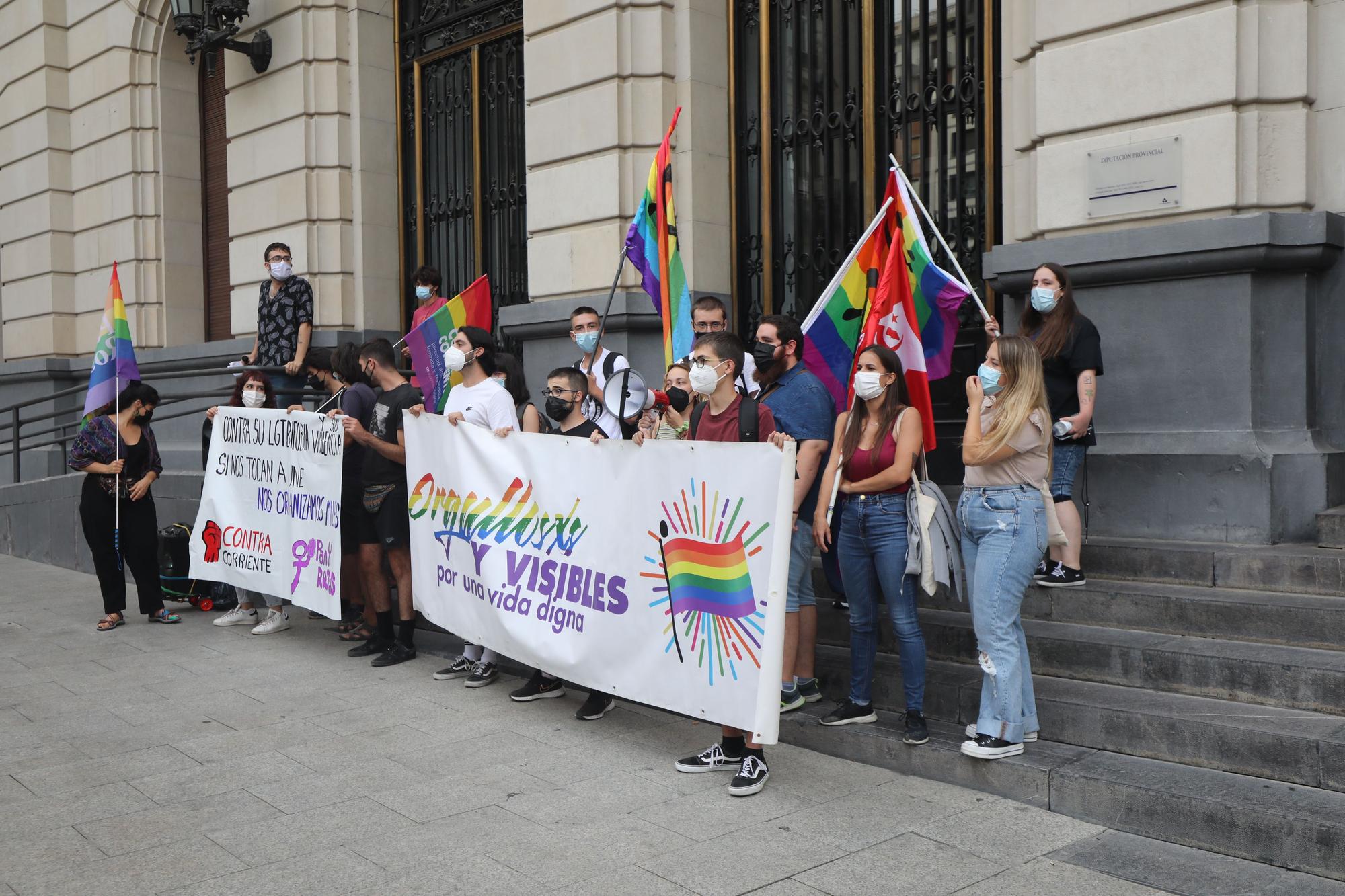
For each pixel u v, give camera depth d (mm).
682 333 6059
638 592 4715
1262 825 3527
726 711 4316
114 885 3553
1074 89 5887
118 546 7820
